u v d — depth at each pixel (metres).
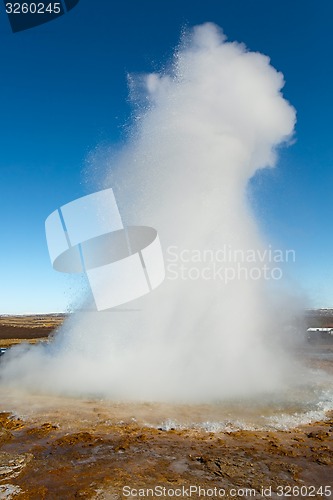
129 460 6.18
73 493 5.12
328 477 5.64
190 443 6.92
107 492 5.13
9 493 5.16
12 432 7.56
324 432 7.53
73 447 6.75
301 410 8.92
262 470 5.83
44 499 5.00
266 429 7.70
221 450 6.59
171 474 5.68
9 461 6.19
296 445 6.86
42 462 6.14
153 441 7.00
